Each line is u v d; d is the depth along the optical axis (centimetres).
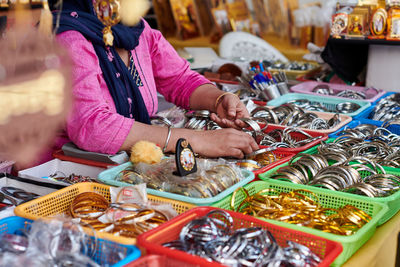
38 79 67
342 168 153
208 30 473
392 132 218
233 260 97
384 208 130
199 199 126
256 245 102
